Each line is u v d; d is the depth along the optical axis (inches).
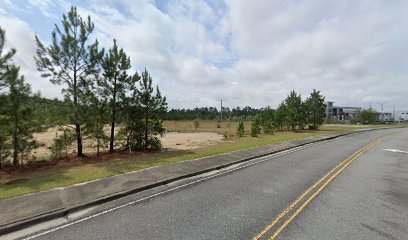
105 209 240.7
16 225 200.1
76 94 490.0
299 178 354.0
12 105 396.2
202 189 304.3
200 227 198.1
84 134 519.2
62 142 489.4
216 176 372.5
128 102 585.3
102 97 542.6
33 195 269.7
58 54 482.6
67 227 201.9
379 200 260.4
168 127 1845.5
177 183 334.3
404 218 215.2
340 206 242.7
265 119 1326.3
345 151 635.5
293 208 237.3
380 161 489.7
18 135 416.2
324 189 298.8
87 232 192.2
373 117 2773.1
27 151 425.7
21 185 308.5
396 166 440.5
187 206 245.8
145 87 630.5
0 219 208.4
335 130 1505.9
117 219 216.1
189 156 528.4
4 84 397.1
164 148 684.1
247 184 324.5
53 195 270.4
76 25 503.2
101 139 565.3
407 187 309.9
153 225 202.8
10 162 416.5
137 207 244.8
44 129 442.0
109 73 542.9
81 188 296.2
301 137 1007.0
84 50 511.5
